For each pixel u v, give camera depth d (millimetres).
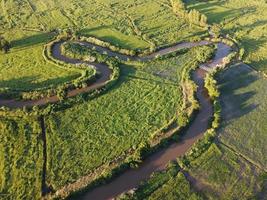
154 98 102500
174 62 119000
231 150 88375
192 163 84062
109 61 115125
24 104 97500
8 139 86812
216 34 134625
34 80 107188
